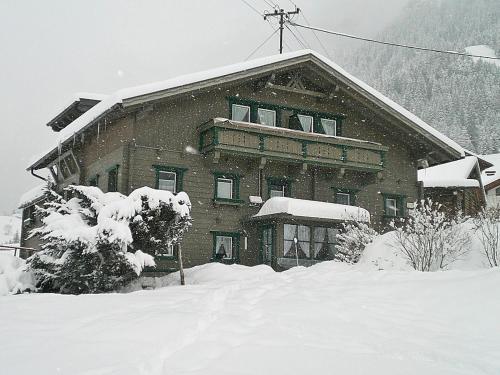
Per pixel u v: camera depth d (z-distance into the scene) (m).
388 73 162.88
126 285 16.28
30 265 15.10
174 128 21.53
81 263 14.52
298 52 22.84
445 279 9.23
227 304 8.58
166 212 15.40
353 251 17.53
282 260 20.88
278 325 6.94
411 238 14.59
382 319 7.41
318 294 9.15
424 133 25.00
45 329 6.76
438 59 141.38
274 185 23.55
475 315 7.30
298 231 21.59
